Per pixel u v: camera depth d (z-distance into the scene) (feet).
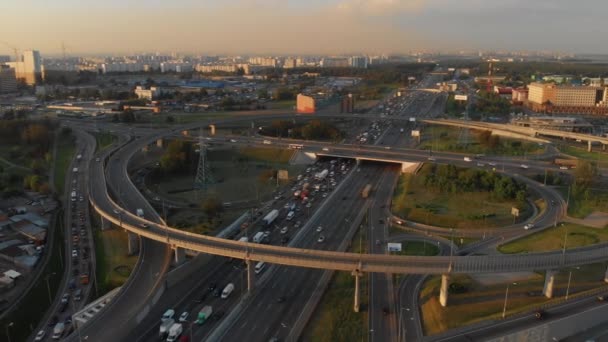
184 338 372.58
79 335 370.12
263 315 407.03
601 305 404.77
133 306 412.77
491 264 407.23
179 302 428.56
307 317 403.75
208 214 654.12
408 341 367.25
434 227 588.09
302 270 484.74
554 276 419.95
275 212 627.87
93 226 623.77
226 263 503.20
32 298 461.37
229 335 378.94
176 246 477.36
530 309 400.26
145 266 490.08
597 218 599.57
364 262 413.59
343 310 413.80
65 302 451.12
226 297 433.89
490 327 377.91
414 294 437.58
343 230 590.14
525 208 631.15
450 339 365.61
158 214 615.16
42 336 401.49
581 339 388.37
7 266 520.83
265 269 486.79
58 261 530.68
